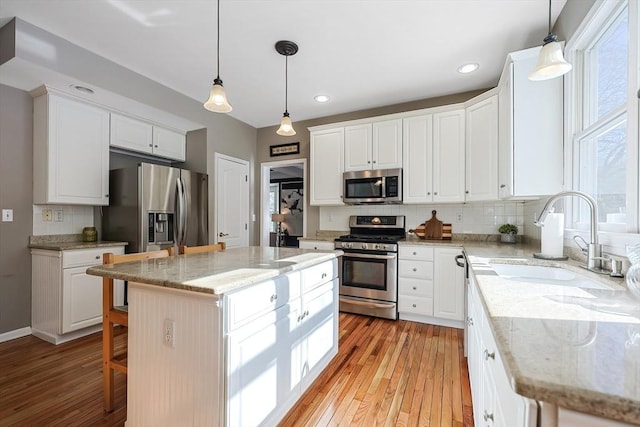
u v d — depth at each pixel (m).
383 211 3.84
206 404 1.23
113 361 1.69
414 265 3.13
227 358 1.21
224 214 4.10
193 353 1.26
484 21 2.16
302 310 1.79
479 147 2.92
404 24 2.19
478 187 2.93
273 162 4.66
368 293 3.31
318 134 3.88
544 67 1.37
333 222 4.15
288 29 2.25
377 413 1.69
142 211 2.93
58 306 2.51
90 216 3.13
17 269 2.64
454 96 3.44
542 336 0.68
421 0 1.95
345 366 2.21
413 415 1.67
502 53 2.57
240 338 1.28
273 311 1.51
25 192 2.67
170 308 1.32
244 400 1.30
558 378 0.50
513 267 1.84
